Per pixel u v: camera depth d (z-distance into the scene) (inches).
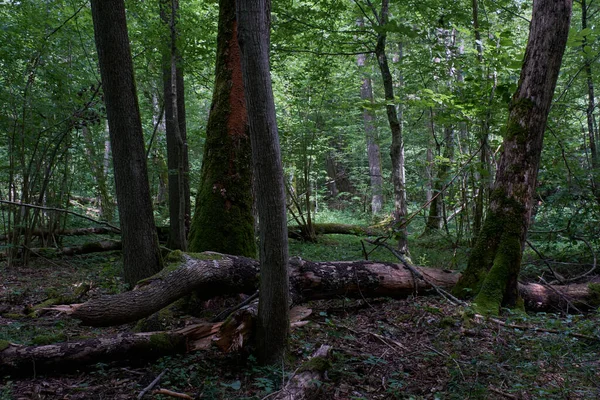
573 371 145.8
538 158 220.7
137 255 227.9
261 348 147.2
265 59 129.0
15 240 348.2
